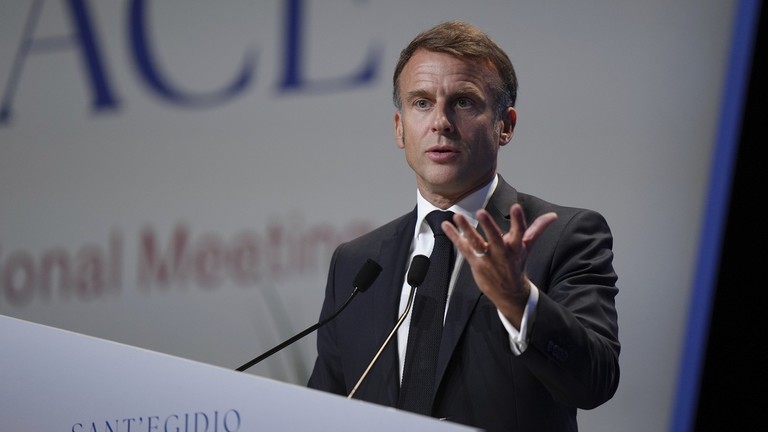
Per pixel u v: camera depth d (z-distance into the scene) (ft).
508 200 12.28
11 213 23.77
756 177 17.74
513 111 12.66
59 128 23.81
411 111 12.14
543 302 9.87
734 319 17.79
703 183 17.90
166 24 23.21
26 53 24.44
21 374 8.98
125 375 8.49
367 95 21.16
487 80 12.07
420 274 10.96
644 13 18.52
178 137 22.66
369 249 12.72
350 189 20.98
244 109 22.17
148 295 22.22
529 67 19.40
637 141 18.35
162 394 8.28
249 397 7.88
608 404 18.02
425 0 20.83
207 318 21.58
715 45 17.95
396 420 7.24
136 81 23.29
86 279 22.90
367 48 21.30
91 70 23.76
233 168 22.03
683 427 17.69
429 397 10.83
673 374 17.76
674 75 18.20
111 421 8.47
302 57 21.86
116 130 23.26
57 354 8.87
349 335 11.96
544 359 9.81
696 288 17.80
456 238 9.67
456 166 11.83
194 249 22.08
